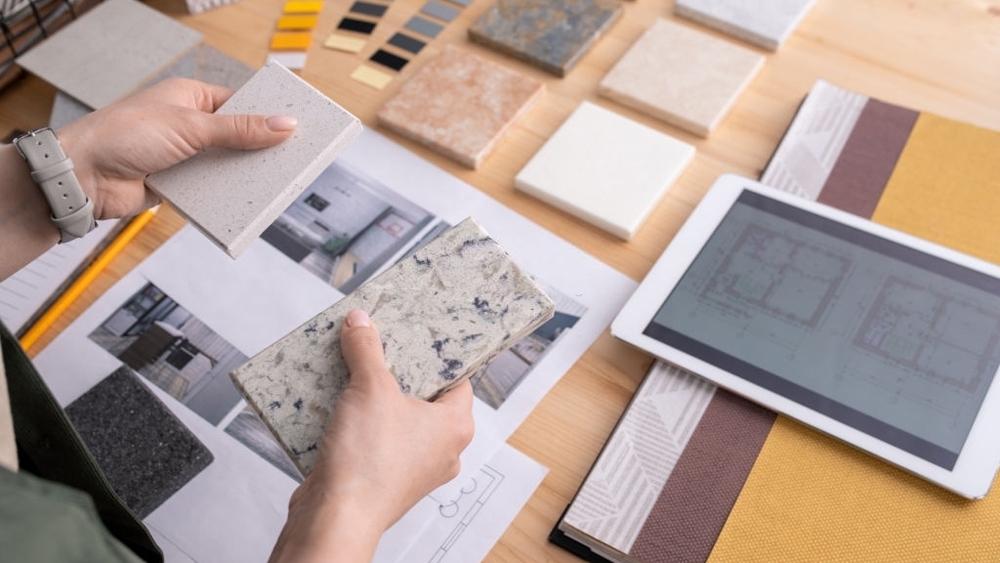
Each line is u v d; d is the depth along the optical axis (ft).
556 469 2.16
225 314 2.47
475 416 2.25
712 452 2.09
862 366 2.13
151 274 2.57
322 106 2.10
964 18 2.97
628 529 1.99
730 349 2.20
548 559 2.03
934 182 2.49
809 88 2.85
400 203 2.68
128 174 2.15
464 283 1.90
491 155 2.78
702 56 2.90
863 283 2.27
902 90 2.80
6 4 2.93
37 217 2.11
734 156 2.71
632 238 2.56
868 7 3.05
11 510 1.02
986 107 2.73
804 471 2.05
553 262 2.53
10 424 1.48
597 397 2.27
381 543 2.07
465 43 3.09
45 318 2.49
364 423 1.65
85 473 1.71
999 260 2.33
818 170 2.56
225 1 3.24
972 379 2.08
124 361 2.41
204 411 2.31
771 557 1.94
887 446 2.02
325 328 1.85
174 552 2.11
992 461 1.97
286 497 2.18
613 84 2.85
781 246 2.37
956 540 1.93
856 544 1.94
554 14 3.07
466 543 2.06
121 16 2.98
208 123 2.02
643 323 2.27
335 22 3.17
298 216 2.65
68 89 2.78
